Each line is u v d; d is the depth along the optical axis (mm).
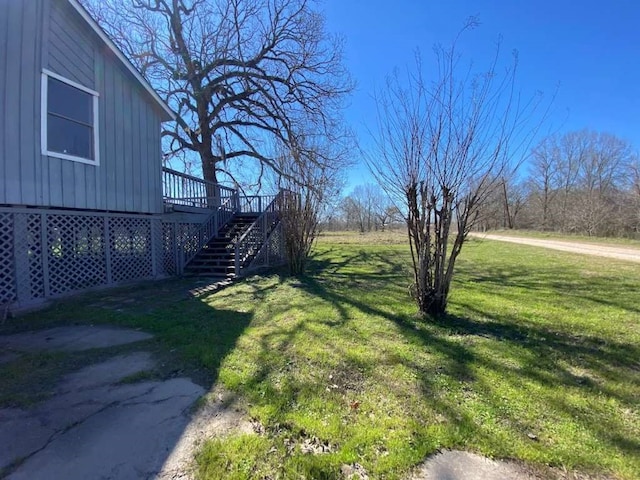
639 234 29844
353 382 2979
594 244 19516
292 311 5422
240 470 1935
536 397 2699
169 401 2727
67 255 6906
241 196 14500
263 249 11156
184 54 16875
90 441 2223
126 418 2490
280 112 17469
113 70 7820
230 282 8391
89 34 7203
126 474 1923
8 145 5820
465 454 2039
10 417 2514
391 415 2447
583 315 5059
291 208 9438
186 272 9742
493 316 4984
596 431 2254
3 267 5828
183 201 10852
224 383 2992
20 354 3764
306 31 17156
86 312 5516
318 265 11664
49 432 2326
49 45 6441
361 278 8789
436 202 4582
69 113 6891
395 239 26953
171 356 3658
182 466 1982
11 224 5922
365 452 2059
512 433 2229
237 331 4441
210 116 17703
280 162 9984
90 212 7340
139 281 8414
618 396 2725
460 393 2768
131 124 8312
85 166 7137
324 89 17609
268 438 2215
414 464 1952
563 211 41031
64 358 3635
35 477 1899
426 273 4781
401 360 3426
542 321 4746
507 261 11914
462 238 4648
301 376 3098
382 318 4906
